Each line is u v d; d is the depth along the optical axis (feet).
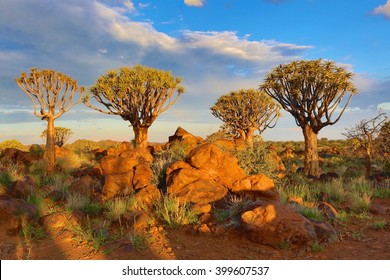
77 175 41.42
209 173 28.94
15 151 56.24
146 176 31.86
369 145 51.16
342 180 45.03
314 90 53.72
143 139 69.26
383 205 32.14
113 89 66.59
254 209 20.77
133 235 20.65
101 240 20.15
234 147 39.22
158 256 18.19
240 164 35.55
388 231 22.84
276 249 19.21
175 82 69.05
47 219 22.77
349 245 19.99
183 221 23.03
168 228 22.50
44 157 50.96
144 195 28.17
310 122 55.21
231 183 28.48
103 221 24.17
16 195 28.84
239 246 19.60
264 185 26.99
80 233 21.11
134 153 41.37
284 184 36.81
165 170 32.09
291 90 55.36
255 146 37.93
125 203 26.96
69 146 92.73
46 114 51.08
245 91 92.53
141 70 67.41
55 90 51.75
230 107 92.22
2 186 30.73
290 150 96.37
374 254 18.21
